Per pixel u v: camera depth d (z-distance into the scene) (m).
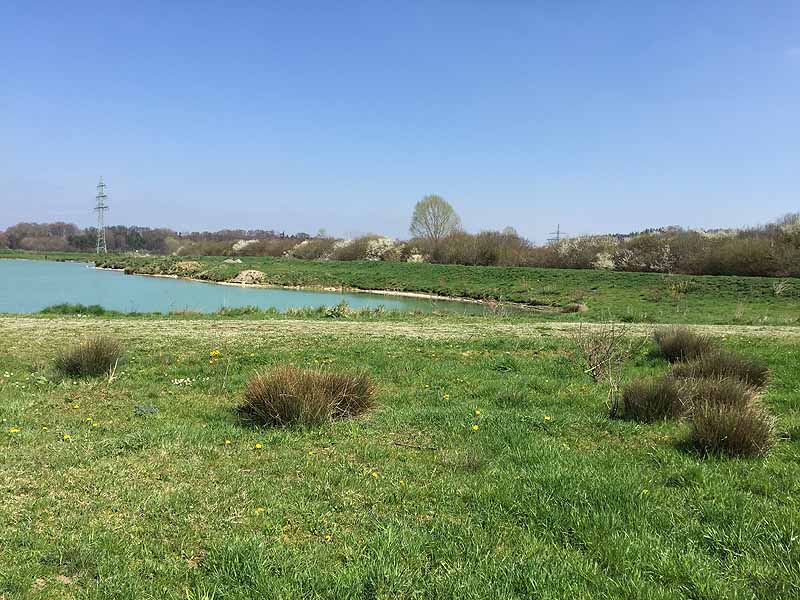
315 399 7.24
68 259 102.75
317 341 14.48
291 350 12.99
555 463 5.67
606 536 4.17
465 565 3.77
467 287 47.44
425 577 3.62
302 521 4.40
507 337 15.88
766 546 3.97
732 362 9.88
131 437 6.36
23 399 8.36
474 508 4.70
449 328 18.22
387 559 3.76
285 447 6.20
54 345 13.05
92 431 6.79
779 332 17.72
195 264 68.62
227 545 3.88
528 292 42.00
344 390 7.71
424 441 6.58
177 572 3.64
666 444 6.48
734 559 3.83
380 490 5.02
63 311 21.97
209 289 46.19
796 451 6.14
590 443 6.59
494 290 44.62
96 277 57.69
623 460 5.89
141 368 11.05
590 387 9.69
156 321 18.42
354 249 84.56
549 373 11.12
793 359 11.73
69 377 10.05
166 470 5.38
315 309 24.03
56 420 7.26
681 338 12.48
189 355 12.27
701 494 4.92
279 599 3.32
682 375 9.68
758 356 12.09
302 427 6.93
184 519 4.36
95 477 5.16
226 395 9.12
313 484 5.12
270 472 5.45
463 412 7.71
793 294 33.00
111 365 10.58
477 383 10.02
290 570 3.64
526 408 8.34
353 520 4.45
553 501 4.76
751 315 25.27
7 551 3.84
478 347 14.20
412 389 9.63
